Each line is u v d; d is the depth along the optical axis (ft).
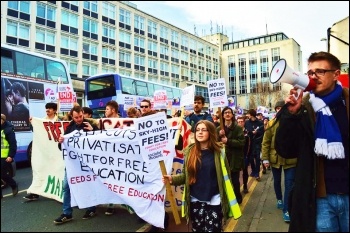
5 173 21.42
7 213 17.56
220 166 10.53
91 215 16.72
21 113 35.01
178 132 16.01
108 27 144.36
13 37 103.91
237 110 62.08
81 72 128.88
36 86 37.78
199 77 199.82
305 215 7.68
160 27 176.55
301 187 7.86
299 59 116.98
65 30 122.83
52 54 117.19
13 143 21.88
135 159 15.31
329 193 7.75
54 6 118.21
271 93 97.71
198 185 10.46
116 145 15.76
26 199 20.42
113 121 19.69
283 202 16.83
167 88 69.21
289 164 15.23
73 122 17.60
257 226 14.78
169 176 11.64
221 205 10.29
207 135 10.62
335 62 7.76
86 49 132.36
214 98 20.86
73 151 16.35
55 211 17.94
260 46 132.57
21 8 106.63
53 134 20.40
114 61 146.41
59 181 19.75
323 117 7.68
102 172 15.78
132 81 57.62
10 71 34.71
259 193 21.90
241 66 145.48
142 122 12.27
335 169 7.68
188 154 10.91
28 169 34.55
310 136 7.82
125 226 15.26
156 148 12.27
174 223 15.20
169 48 181.16
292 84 7.64
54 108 22.99
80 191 16.03
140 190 14.99
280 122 8.36
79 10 129.49
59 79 38.70
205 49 195.31
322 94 7.95
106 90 54.60
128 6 156.25
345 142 7.55
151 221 14.43
